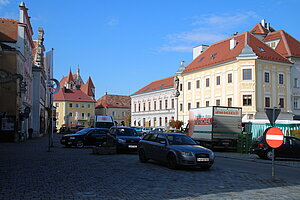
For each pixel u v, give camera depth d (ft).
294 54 177.06
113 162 55.93
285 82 172.45
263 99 164.25
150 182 36.17
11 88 114.11
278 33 192.65
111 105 396.98
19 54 116.98
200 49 223.92
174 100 221.66
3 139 113.19
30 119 163.73
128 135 78.54
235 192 31.32
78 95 381.19
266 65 166.71
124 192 30.30
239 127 88.33
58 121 364.79
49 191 30.30
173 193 30.27
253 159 69.15
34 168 46.34
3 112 113.09
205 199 27.94
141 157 57.21
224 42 199.93
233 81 167.73
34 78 175.42
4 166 48.39
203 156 46.98
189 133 98.89
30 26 153.89
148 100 259.80
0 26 133.90
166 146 50.16
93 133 92.84
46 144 104.88
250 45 171.42
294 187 34.76
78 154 70.38
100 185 33.73
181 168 49.39
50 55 106.42
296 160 71.26
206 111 89.45
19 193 29.27
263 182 37.73
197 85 195.52
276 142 39.78
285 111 170.40
